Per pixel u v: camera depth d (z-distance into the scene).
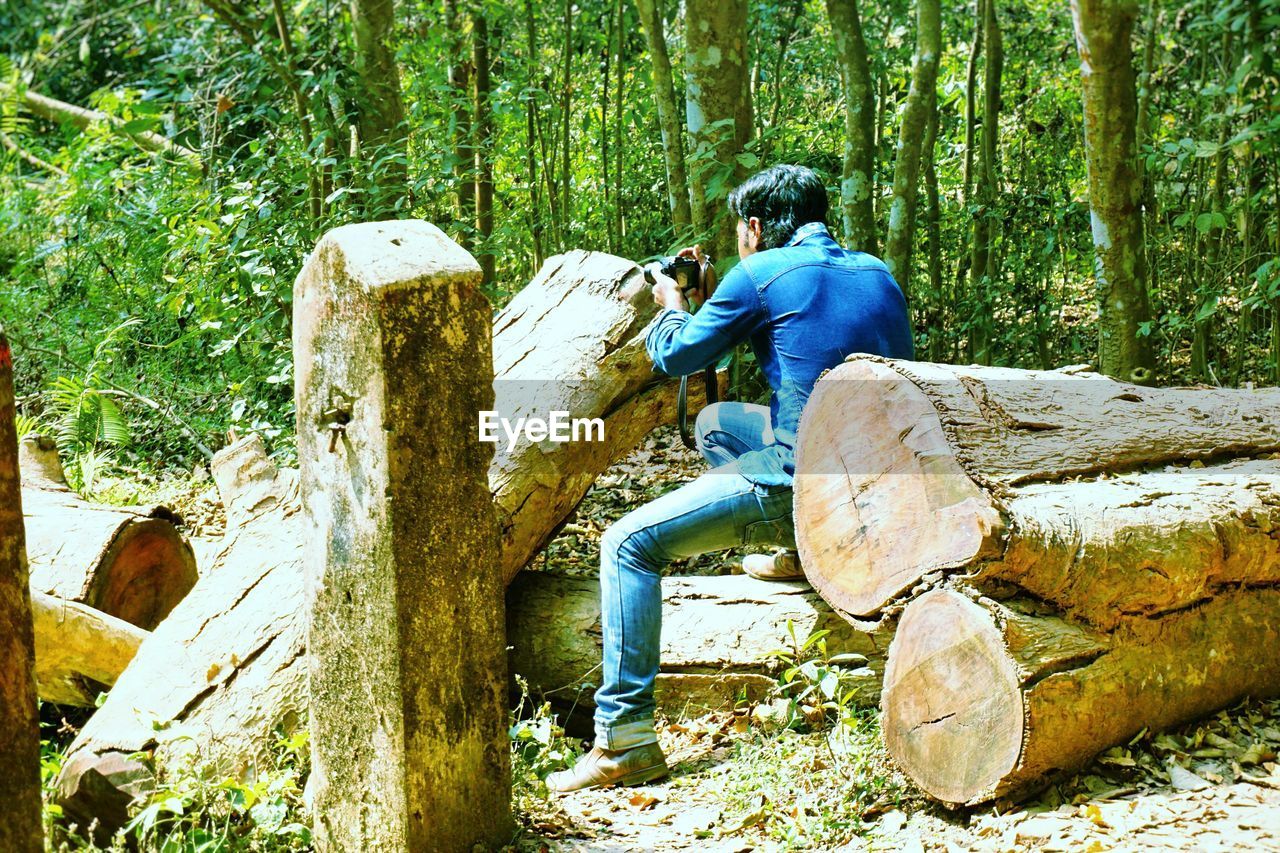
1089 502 2.86
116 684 3.38
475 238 6.63
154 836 2.89
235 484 3.75
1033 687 2.68
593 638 3.69
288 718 3.15
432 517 2.60
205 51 8.86
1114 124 5.09
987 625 2.71
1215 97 5.89
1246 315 6.27
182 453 6.63
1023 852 2.61
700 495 3.30
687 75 5.99
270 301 6.54
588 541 5.08
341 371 2.58
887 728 2.95
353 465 2.59
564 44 7.55
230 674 3.23
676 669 3.54
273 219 6.48
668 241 6.90
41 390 7.19
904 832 2.85
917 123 6.13
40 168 11.28
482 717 2.75
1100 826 2.66
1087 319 7.59
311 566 2.74
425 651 2.62
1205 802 2.73
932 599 2.82
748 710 3.48
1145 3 5.97
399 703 2.59
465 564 2.68
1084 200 7.20
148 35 9.89
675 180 6.33
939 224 7.16
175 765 3.06
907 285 6.36
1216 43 6.34
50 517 4.26
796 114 7.62
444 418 2.60
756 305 3.35
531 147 7.11
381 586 2.57
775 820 2.95
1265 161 6.02
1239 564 3.06
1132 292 5.30
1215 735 3.04
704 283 3.79
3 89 11.36
